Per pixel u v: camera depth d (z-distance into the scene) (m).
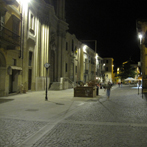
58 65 35.00
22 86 20.91
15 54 19.47
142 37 29.00
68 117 8.62
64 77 37.06
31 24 24.42
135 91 29.64
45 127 6.71
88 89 18.14
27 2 22.03
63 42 36.84
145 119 8.20
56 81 34.69
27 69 22.72
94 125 7.07
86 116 8.88
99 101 15.45
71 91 27.47
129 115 9.16
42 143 5.02
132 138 5.47
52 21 32.25
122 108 11.55
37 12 25.95
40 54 27.44
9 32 17.78
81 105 12.86
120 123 7.41
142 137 5.57
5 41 15.92
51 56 33.00
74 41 45.06
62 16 37.31
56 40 35.09
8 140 5.24
